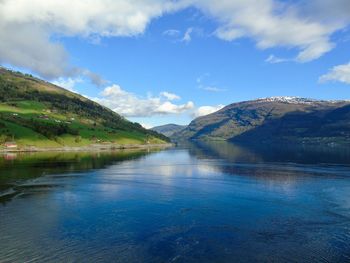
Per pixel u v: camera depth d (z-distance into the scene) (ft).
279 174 400.06
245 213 211.41
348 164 526.57
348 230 177.99
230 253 146.82
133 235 168.35
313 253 147.23
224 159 629.51
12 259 139.74
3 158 576.61
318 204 236.84
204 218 199.62
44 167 449.48
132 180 347.15
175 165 506.48
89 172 407.64
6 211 212.43
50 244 155.63
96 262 137.49
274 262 138.41
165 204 235.40
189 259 140.56
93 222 189.78
